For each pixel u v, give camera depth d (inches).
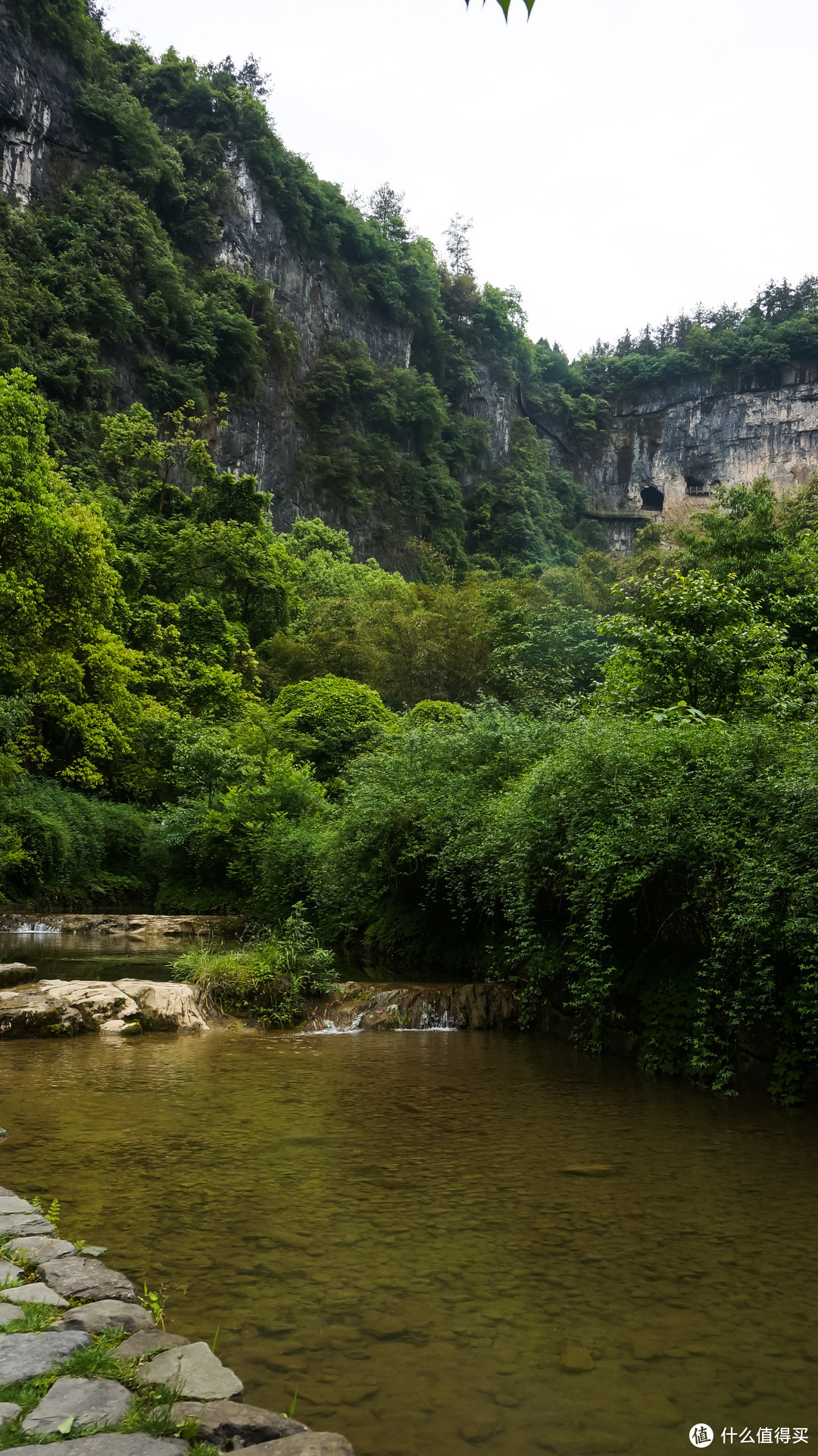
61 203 2645.2
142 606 1401.3
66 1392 89.8
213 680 1270.9
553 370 4800.7
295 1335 112.7
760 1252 140.3
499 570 3531.0
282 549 1987.0
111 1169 177.2
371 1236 145.1
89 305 2460.6
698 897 276.1
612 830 293.0
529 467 4153.5
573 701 468.1
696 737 306.0
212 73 3454.7
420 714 1027.3
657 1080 265.3
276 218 3253.0
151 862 946.1
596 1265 135.0
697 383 4325.8
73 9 2741.1
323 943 516.7
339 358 3408.0
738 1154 192.1
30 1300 111.0
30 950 551.8
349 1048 313.9
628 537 4276.6
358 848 486.9
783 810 254.7
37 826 837.8
